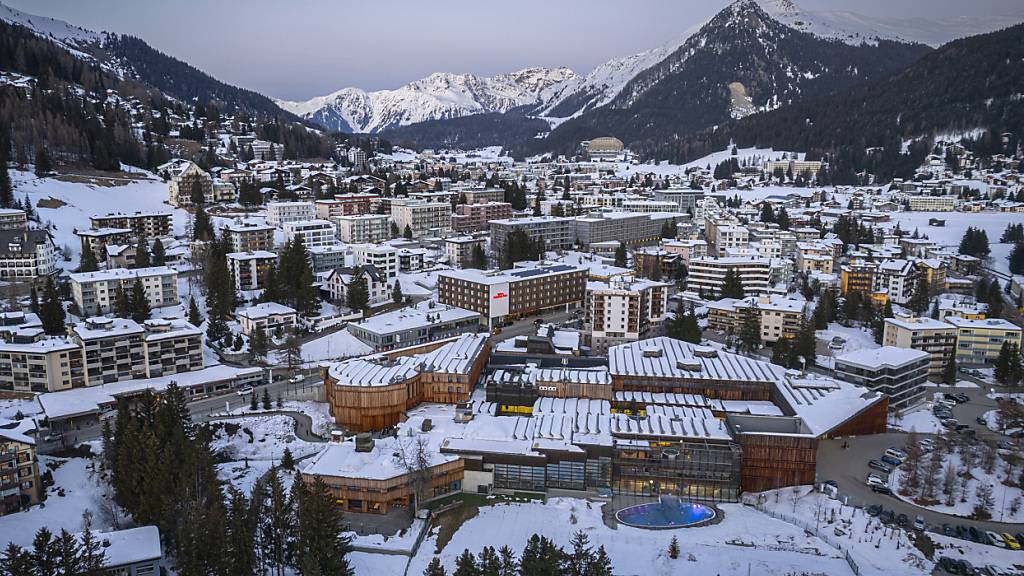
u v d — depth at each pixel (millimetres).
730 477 132750
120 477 116062
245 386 181250
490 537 118562
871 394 161875
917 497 130625
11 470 117750
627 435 140000
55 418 150500
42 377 165250
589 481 136375
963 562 110312
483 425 146750
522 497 133500
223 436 152000
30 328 180375
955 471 139250
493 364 191875
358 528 120625
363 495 125750
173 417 131250
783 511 128125
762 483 135875
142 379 175375
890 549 115000
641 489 135500
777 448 134375
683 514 127625
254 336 195875
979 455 145000
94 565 90438
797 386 164750
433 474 131250
